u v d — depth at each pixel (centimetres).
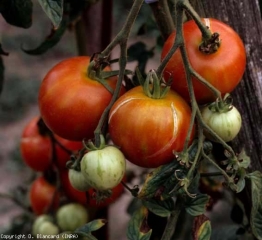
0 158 270
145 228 71
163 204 71
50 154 93
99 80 70
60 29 85
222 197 102
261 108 76
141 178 106
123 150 67
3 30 346
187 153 66
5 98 304
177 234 100
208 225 70
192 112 66
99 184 66
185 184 66
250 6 76
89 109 69
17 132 293
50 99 70
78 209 91
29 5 79
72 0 85
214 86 68
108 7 97
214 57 67
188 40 68
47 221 92
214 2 75
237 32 75
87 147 67
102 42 99
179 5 65
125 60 67
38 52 86
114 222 219
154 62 256
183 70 67
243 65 68
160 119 65
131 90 68
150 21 98
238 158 69
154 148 66
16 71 325
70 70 71
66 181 93
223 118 67
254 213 71
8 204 237
